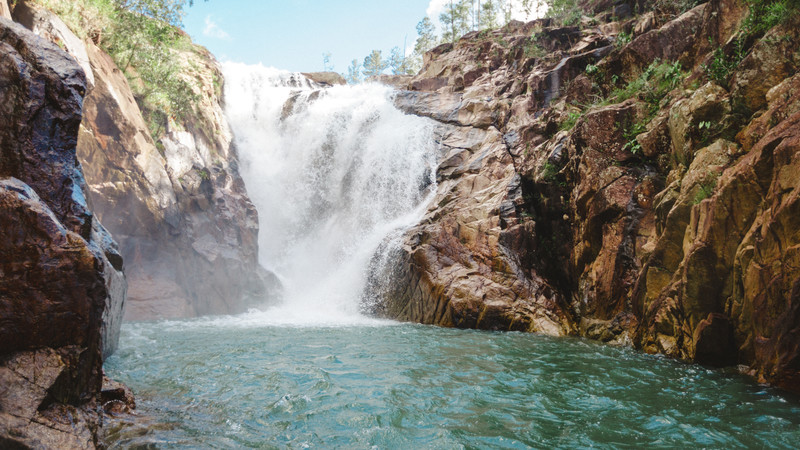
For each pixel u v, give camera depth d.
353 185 21.11
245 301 17.34
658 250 9.91
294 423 5.33
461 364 8.50
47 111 4.83
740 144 8.85
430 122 21.16
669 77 12.23
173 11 17.81
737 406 6.13
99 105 13.63
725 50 10.35
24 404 3.56
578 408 6.05
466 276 14.30
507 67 22.52
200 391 6.45
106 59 14.80
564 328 12.81
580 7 25.28
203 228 17.02
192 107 19.06
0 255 3.76
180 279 15.34
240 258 17.62
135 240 14.36
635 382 7.32
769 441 5.00
